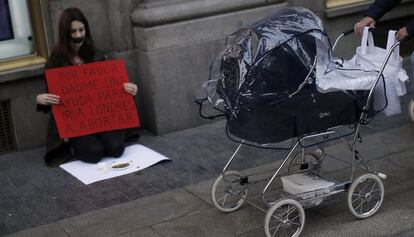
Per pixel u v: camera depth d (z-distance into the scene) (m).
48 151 6.20
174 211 5.12
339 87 4.45
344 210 5.02
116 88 6.30
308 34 4.43
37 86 6.60
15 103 6.54
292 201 4.51
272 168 5.80
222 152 6.28
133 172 5.92
